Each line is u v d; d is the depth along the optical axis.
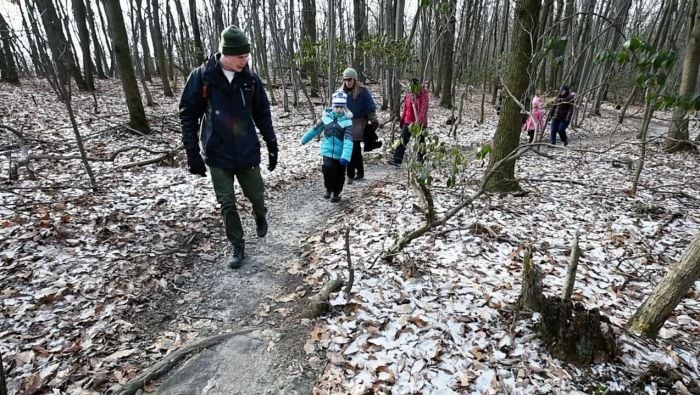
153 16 17.22
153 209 5.09
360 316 3.04
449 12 5.84
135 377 2.54
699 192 6.64
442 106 17.84
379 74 20.95
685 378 2.39
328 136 5.39
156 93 18.52
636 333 2.79
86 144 8.26
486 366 2.54
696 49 8.62
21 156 6.80
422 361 2.59
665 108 2.65
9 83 15.75
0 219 4.34
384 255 3.81
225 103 3.46
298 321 3.10
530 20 5.07
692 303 3.36
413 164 3.23
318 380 2.54
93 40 21.48
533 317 2.81
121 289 3.42
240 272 3.88
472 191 5.97
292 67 13.97
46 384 2.46
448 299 3.21
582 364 2.50
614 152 10.03
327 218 5.23
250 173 3.79
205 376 2.58
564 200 5.86
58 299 3.21
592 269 3.86
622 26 16.00
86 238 4.16
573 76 14.47
